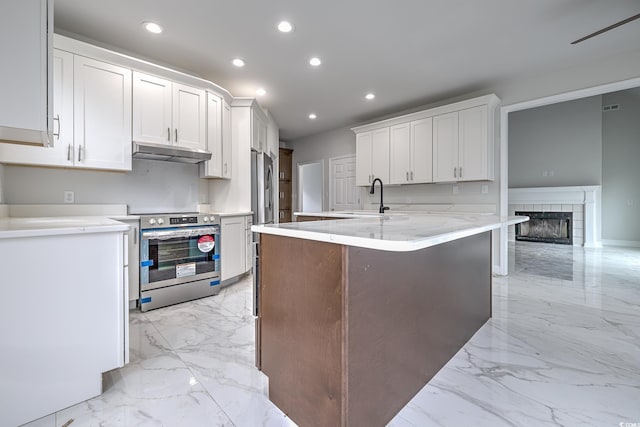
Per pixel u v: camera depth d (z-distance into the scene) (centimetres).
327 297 115
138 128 283
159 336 217
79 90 251
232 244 346
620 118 667
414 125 441
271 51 301
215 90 343
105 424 130
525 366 177
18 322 129
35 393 133
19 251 130
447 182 428
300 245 126
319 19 249
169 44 286
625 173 662
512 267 450
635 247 646
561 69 345
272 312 142
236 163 386
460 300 199
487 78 368
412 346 148
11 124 123
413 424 131
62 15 239
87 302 147
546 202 724
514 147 775
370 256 120
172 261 285
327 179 627
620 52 309
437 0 227
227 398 148
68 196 276
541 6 235
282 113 507
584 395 150
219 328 231
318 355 118
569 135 702
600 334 219
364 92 412
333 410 113
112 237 154
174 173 347
